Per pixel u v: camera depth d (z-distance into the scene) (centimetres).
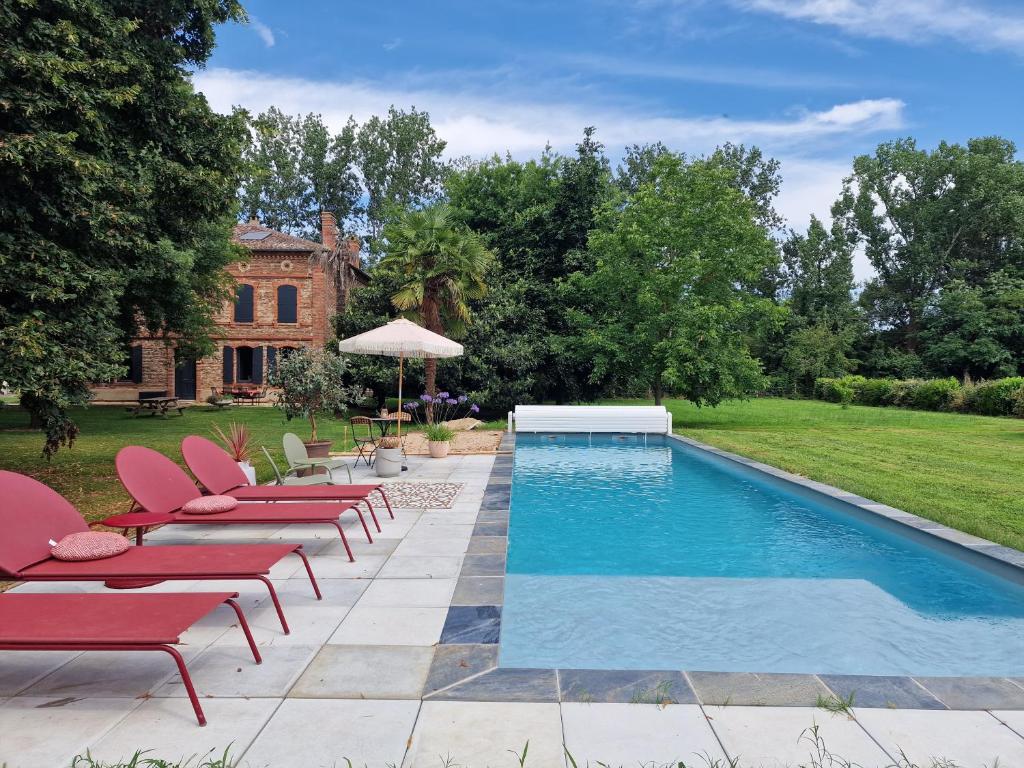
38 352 731
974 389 2814
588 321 2428
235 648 371
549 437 1822
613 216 2477
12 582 480
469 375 2394
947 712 299
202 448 701
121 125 989
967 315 3847
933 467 1180
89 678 334
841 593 536
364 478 1031
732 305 2205
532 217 2838
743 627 457
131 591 470
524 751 256
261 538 644
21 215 777
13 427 1850
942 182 4612
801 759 259
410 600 456
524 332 2622
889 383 3375
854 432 1936
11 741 273
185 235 1218
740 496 976
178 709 300
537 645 421
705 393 2250
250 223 3475
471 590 478
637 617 475
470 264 2127
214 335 3150
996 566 562
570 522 800
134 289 1725
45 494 454
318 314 3178
